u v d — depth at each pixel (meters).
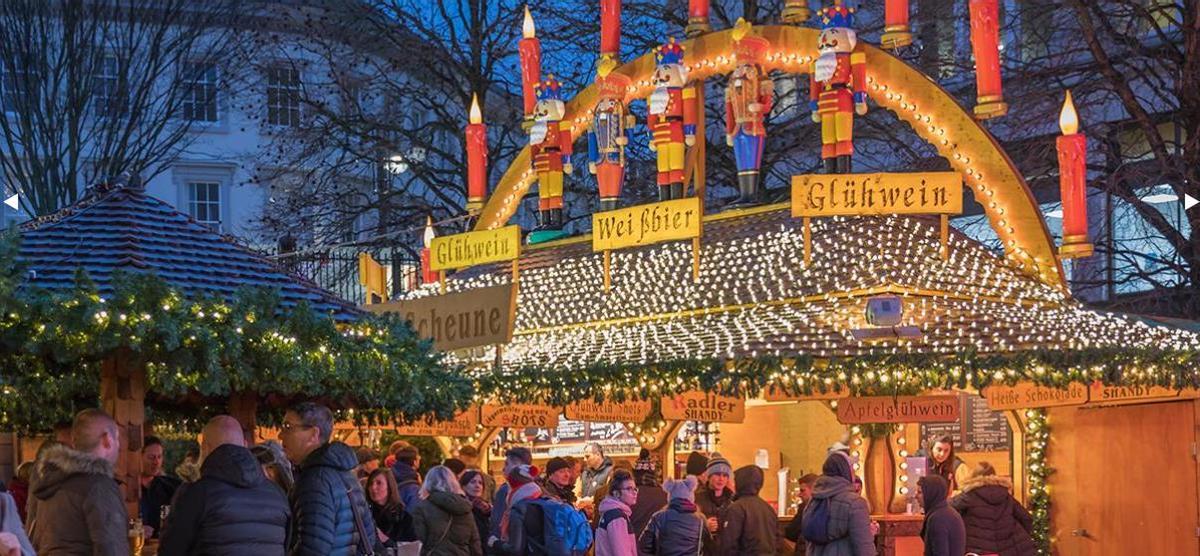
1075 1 21.36
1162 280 23.44
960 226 25.52
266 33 32.66
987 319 15.05
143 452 12.30
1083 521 16.98
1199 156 21.00
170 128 36.84
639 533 14.16
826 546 11.79
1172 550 15.77
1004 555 13.38
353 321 11.30
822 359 14.36
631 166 28.64
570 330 18.14
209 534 8.09
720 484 14.09
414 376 11.16
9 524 7.91
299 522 8.63
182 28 31.64
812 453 18.88
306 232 30.73
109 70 31.17
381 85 32.81
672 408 15.94
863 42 17.36
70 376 11.95
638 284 18.33
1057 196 24.36
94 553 8.16
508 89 31.75
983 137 17.31
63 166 29.23
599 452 17.66
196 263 10.97
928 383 14.33
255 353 10.18
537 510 11.75
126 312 9.64
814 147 27.45
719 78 28.42
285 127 34.22
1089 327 15.20
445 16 31.30
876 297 15.05
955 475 16.23
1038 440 17.47
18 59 29.06
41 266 10.40
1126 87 21.34
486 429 19.44
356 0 32.38
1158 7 21.44
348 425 16.86
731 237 18.28
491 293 14.88
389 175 32.81
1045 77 22.88
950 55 25.52
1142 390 15.67
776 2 28.17
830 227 17.41
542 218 19.02
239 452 8.28
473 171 18.30
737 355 14.53
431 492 12.32
